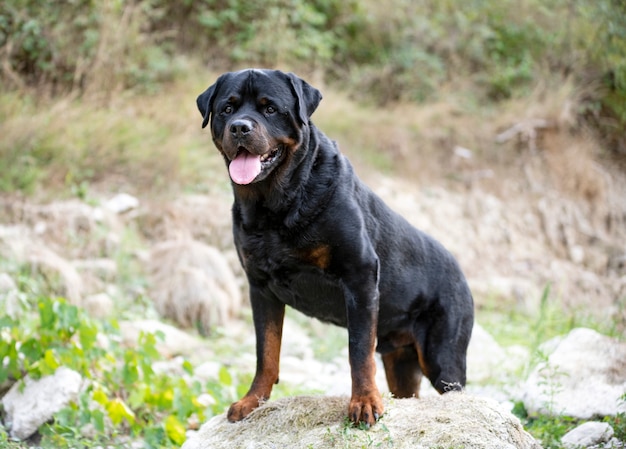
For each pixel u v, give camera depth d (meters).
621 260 10.81
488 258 10.16
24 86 9.83
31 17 10.32
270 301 4.18
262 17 12.23
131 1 11.11
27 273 7.03
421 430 3.54
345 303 4.02
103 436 4.89
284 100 3.95
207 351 6.86
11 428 4.91
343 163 4.09
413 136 11.30
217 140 4.13
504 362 6.62
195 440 3.92
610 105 12.48
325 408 3.83
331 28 13.01
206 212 8.80
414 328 4.51
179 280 7.57
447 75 12.81
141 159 9.27
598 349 5.55
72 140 9.19
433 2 13.62
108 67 10.27
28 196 8.40
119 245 8.06
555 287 9.84
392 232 4.31
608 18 11.91
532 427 4.79
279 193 3.87
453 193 10.84
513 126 11.82
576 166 11.55
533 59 13.20
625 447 4.18
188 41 11.86
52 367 4.95
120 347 5.64
